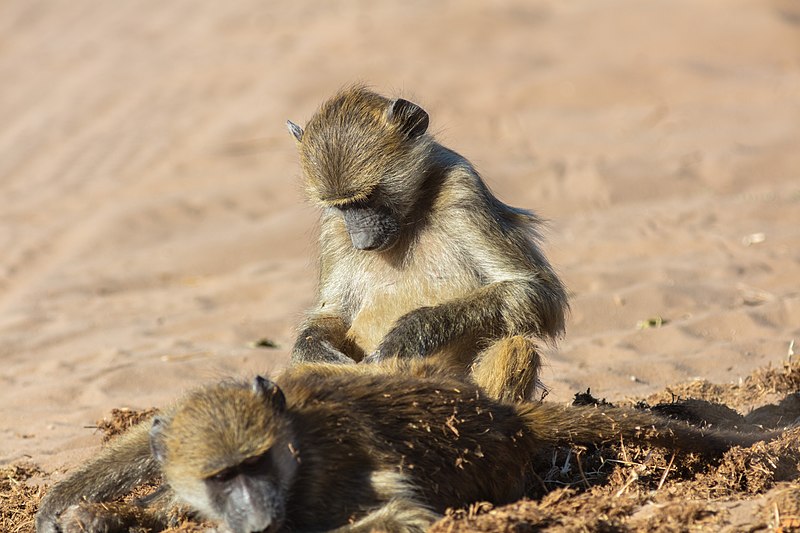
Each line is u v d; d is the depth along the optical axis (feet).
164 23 139.64
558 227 67.56
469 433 24.50
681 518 22.81
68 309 59.62
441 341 29.01
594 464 26.27
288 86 107.45
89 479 25.54
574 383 38.81
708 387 36.29
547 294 30.32
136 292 63.36
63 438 36.68
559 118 94.68
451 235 30.45
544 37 121.08
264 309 56.18
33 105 112.98
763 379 36.17
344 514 22.82
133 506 24.95
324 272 32.45
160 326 54.54
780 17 117.91
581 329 47.65
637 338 44.50
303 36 127.65
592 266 57.36
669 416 31.37
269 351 46.47
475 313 29.37
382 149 29.96
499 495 25.14
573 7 132.87
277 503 21.66
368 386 24.43
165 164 92.12
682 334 44.27
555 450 26.58
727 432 27.66
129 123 104.78
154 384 43.32
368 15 133.59
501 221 30.91
